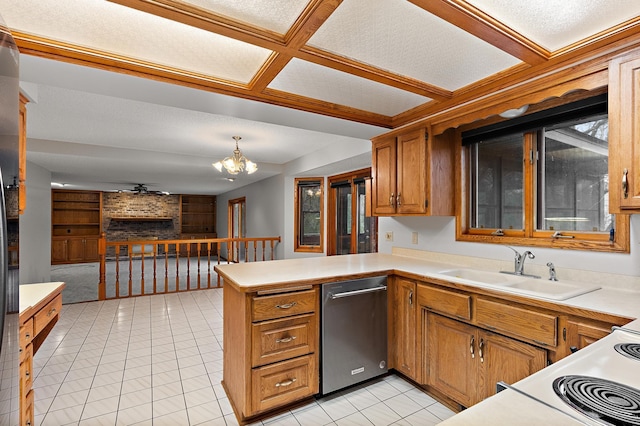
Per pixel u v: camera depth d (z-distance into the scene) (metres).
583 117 1.98
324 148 4.66
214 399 2.27
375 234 4.66
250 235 7.98
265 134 3.95
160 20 1.46
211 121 3.41
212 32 1.48
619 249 1.81
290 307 2.08
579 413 0.67
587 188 2.04
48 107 2.96
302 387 2.12
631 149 1.49
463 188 2.73
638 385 0.79
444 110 2.42
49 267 6.03
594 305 1.49
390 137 2.95
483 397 1.88
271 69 1.85
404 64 1.85
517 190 2.41
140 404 2.20
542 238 2.20
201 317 4.07
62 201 9.47
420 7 1.31
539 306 1.62
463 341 2.00
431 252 2.96
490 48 1.68
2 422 0.82
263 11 1.39
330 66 1.82
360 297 2.36
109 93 2.13
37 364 2.78
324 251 5.70
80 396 2.29
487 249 2.51
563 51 1.66
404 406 2.17
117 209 10.47
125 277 7.14
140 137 4.08
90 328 3.66
